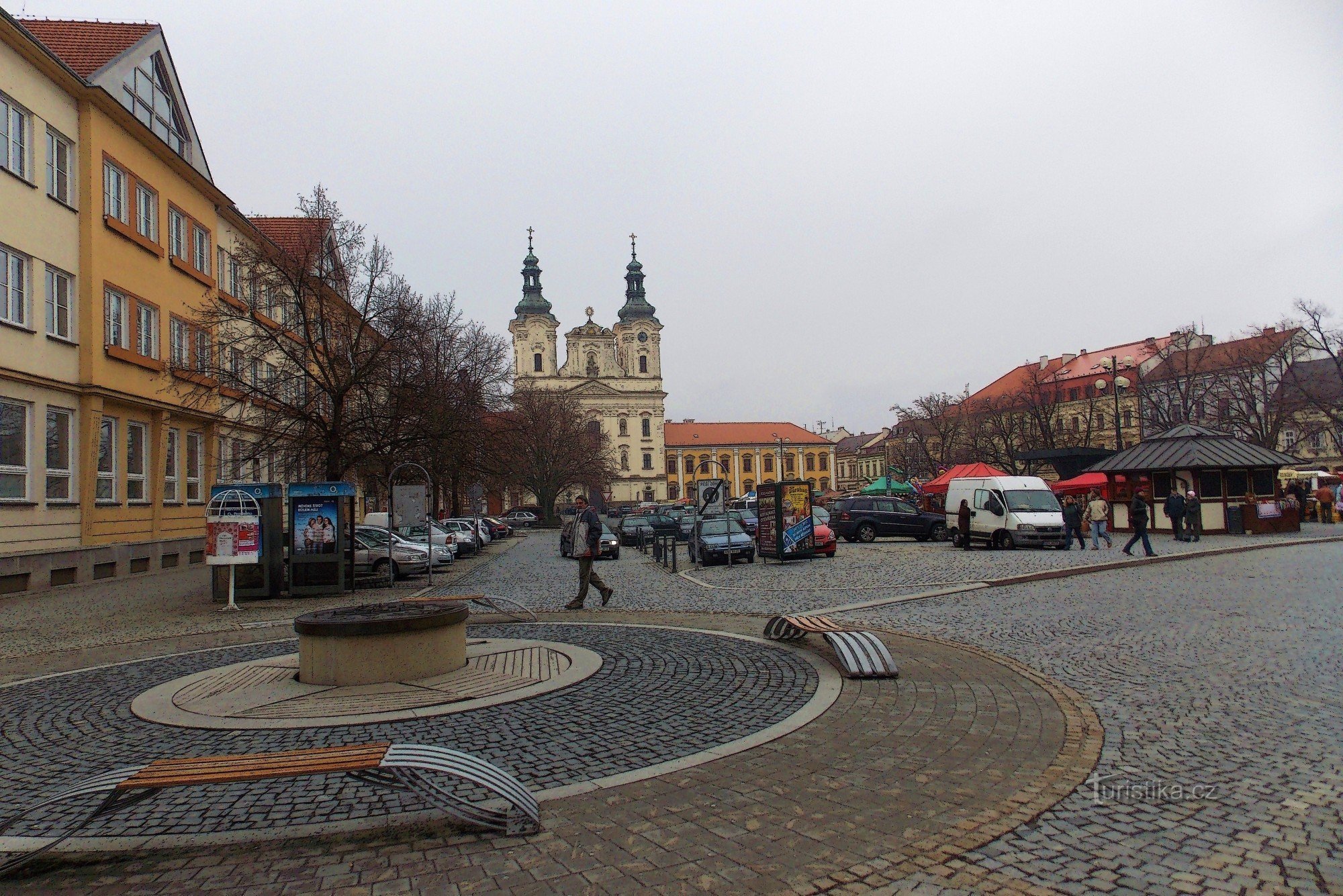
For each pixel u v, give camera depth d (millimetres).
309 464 23656
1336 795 4832
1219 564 19344
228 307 23578
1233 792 4938
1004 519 26672
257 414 31438
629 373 119562
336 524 18438
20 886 4102
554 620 13133
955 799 4918
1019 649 9547
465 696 7613
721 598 16000
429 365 26812
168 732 6828
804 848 4289
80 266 22344
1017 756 5672
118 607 16859
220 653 10891
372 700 7531
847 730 6371
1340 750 5645
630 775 5445
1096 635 10273
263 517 18109
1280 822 4484
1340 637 9672
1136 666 8430
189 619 14922
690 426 137250
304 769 4312
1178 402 53375
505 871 4113
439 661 8586
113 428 23625
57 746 6617
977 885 3854
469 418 25047
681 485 131375
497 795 4477
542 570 25125
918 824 4566
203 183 29078
